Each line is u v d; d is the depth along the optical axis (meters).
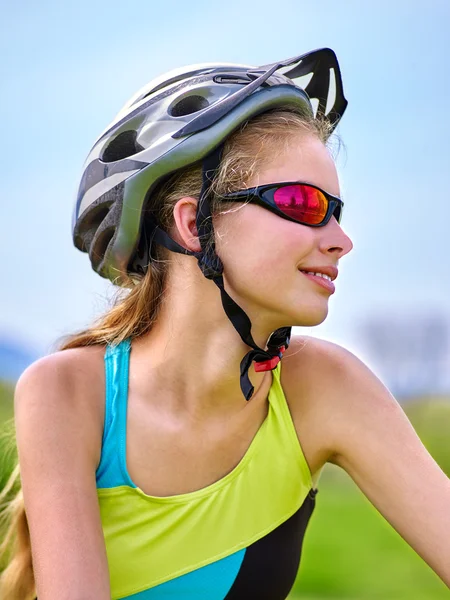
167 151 2.04
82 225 2.29
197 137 2.01
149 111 2.14
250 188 1.98
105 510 2.04
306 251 1.96
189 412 2.08
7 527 2.31
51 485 1.92
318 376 2.19
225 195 1.99
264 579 2.09
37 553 1.89
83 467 1.97
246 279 1.98
